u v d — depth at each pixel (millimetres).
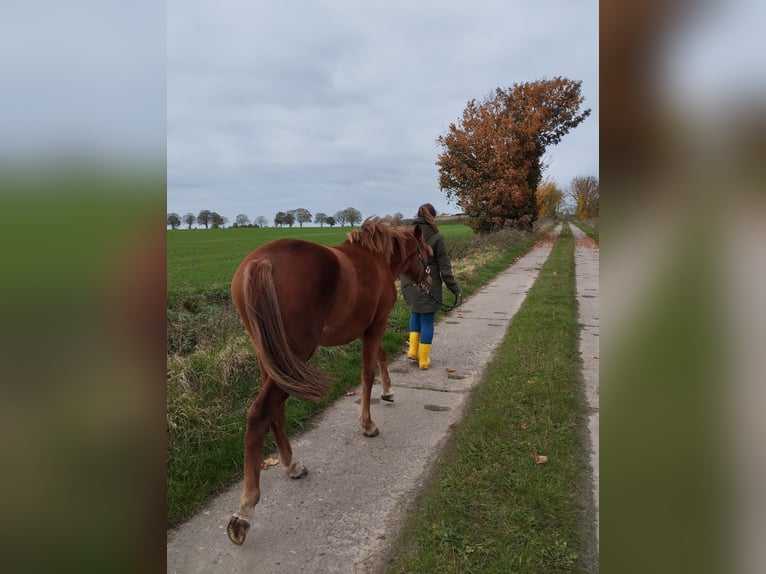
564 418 3555
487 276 11719
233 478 2941
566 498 2576
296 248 2709
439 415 3812
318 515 2557
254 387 4113
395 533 2395
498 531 2338
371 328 3389
